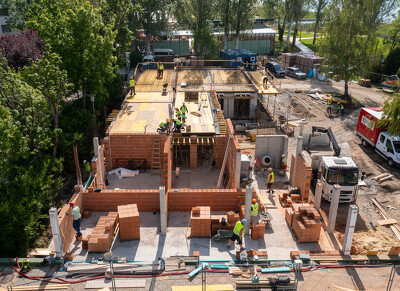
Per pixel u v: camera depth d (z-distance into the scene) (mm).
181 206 19234
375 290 13836
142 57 57531
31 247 17672
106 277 14203
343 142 31703
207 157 27422
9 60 31453
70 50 28188
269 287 13781
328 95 44438
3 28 49062
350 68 41906
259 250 16312
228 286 13750
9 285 13797
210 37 54812
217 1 57156
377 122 28188
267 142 25688
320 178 22547
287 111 38969
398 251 15750
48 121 21953
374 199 22891
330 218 17766
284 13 79750
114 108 38406
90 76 29625
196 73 43125
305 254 15305
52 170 21109
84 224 18156
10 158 18984
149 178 24297
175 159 27016
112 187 23062
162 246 16516
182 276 14344
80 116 28234
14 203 17297
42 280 14078
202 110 29969
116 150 24969
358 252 17328
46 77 22250
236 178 19453
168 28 59875
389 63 50531
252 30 63906
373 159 28484
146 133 24656
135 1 52312
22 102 20875
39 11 32844
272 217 19172
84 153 26375
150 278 14211
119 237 17219
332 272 14758
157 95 33875
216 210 19344
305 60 55500
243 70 44406
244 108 37750
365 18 40844
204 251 16188
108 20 39750
